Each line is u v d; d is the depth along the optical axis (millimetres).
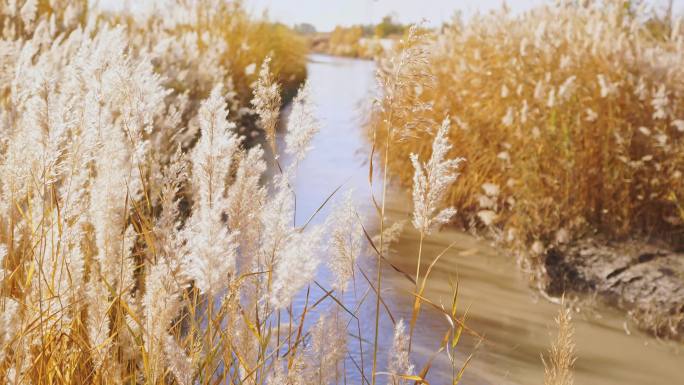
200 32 12672
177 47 8680
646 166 6172
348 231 2293
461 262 5824
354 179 8602
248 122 10547
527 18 8703
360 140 11219
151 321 1973
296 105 2445
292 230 2186
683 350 4383
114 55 2391
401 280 5258
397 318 4516
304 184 8070
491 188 6316
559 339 2498
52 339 2236
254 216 2217
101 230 2234
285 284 2037
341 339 2234
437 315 4648
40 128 2277
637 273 5355
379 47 9352
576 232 6062
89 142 2283
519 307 4926
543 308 4945
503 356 4094
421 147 7355
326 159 9672
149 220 2537
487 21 8867
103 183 2252
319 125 2428
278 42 17172
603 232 6117
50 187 2371
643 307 4887
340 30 43125
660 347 4410
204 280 1902
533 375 3875
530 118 6496
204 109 2174
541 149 6281
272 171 8164
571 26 7453
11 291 2422
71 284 2188
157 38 9477
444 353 4066
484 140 7082
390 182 8383
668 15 8234
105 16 10297
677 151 6078
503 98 7164
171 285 1962
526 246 5840
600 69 6855
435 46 8797
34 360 2156
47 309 2139
